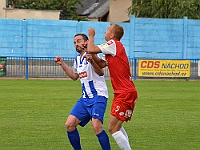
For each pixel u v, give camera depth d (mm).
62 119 23234
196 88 43875
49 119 23203
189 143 17781
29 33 66188
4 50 65500
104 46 13898
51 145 17094
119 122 14125
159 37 69125
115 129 14211
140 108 28062
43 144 17234
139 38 68750
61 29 66812
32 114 24844
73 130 15008
